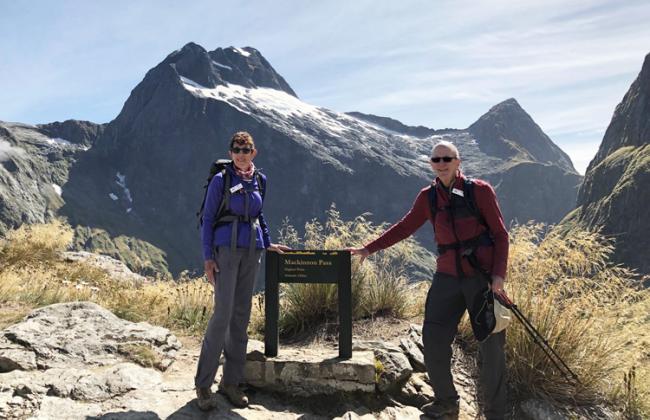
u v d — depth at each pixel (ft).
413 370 16.99
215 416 12.71
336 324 21.29
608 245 17.85
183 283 33.83
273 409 14.10
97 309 19.95
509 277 18.48
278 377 14.97
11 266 37.58
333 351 16.69
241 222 13.26
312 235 26.68
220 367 16.66
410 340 18.86
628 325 17.13
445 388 13.69
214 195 13.24
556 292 17.25
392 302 22.97
